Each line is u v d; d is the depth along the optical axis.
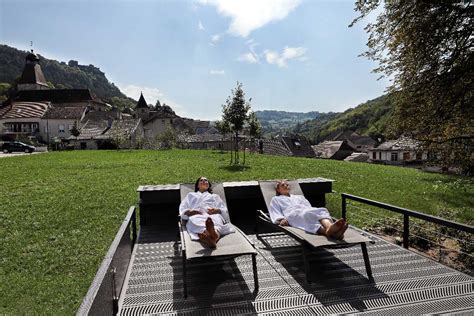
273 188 5.70
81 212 9.27
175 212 6.05
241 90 18.80
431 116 7.91
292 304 3.33
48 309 4.66
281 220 4.78
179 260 4.51
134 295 3.55
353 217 8.51
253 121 19.59
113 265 3.04
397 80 8.48
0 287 5.24
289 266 4.27
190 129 66.69
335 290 3.62
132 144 43.50
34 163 22.03
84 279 5.52
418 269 4.13
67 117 54.94
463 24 6.97
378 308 3.24
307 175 15.55
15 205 10.10
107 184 13.47
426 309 3.22
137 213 9.09
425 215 4.36
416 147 8.87
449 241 6.44
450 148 8.30
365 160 60.94
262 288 3.68
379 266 4.24
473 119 7.63
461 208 9.47
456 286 3.67
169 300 3.44
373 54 8.69
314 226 4.20
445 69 7.37
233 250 3.64
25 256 6.40
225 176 14.98
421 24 7.15
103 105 74.19
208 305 3.34
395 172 18.34
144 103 73.38
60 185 13.46
